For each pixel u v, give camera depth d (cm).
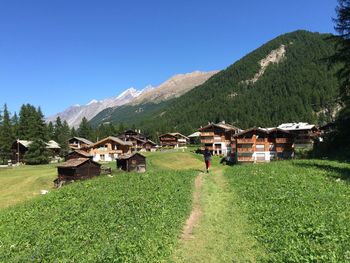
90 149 12950
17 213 2622
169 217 2028
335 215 1795
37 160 11400
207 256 1527
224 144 12900
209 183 3431
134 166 8469
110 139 12862
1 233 2067
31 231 1964
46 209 2577
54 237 1780
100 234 1748
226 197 2680
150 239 1628
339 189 2478
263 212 2045
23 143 12750
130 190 2955
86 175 6938
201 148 13412
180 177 3775
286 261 1346
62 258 1485
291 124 13550
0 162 12756
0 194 6194
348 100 5578
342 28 5419
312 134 12481
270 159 9781
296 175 3225
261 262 1427
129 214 2100
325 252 1336
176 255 1547
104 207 2336
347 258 1266
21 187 6631
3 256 1611
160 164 10219
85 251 1538
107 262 1377
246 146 9919
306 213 1867
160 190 2884
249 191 2698
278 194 2409
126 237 1650
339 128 6128
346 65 5412
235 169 4394
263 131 9831
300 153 9031
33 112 15312
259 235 1706
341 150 5703
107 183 3547
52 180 7119
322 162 4478
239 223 1956
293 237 1559
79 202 2623
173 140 18812
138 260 1401
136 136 17012
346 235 1488
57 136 18488
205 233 1825
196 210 2325
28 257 1527
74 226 1958
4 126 13612
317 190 2486
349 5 5359
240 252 1548
